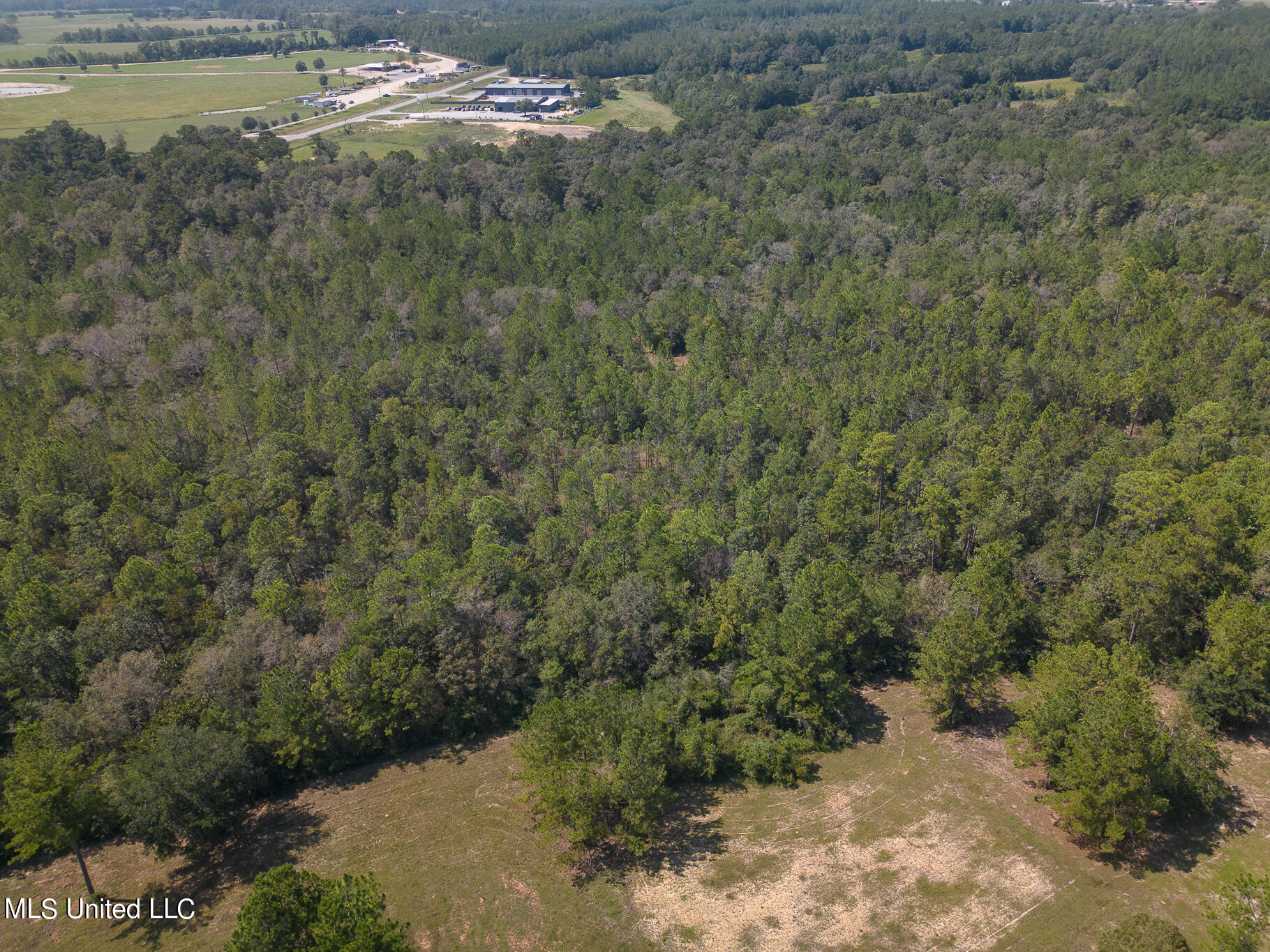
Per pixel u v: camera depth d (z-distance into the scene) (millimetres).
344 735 89500
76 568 108688
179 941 70312
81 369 159750
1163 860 71500
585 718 79625
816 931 68188
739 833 79000
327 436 134625
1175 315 151375
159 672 91188
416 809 84312
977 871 72375
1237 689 83375
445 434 137625
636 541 109375
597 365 156625
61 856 80938
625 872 75438
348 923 57188
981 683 88250
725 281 189125
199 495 122812
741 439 133625
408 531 120000
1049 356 144625
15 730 85438
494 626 97938
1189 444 114875
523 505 124312
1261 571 90125
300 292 186250
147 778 74625
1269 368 128875
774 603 100000
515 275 197500
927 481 113750
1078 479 110375
